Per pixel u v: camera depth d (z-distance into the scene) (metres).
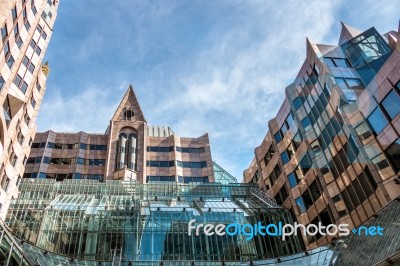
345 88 39.91
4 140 41.00
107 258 37.16
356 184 35.12
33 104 52.47
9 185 44.03
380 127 32.69
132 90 83.38
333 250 32.81
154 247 38.69
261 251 40.44
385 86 32.47
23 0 44.84
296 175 47.19
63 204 44.50
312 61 46.25
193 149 79.12
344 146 37.53
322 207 40.50
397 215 26.73
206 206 47.34
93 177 69.69
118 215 42.12
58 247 37.72
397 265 21.78
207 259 38.34
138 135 75.44
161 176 72.94
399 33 31.70
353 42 46.12
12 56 42.38
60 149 72.62
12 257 20.22
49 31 55.81
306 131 45.75
